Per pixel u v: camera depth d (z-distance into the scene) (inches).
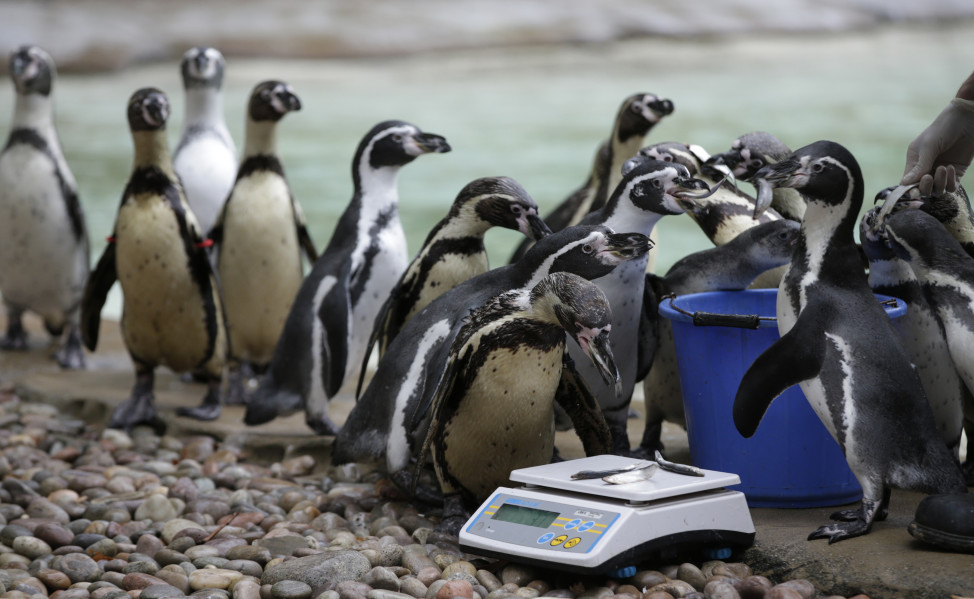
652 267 217.5
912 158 147.2
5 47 1053.8
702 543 128.8
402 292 181.6
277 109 219.8
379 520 157.6
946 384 149.4
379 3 1296.8
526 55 1167.6
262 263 225.0
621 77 1019.3
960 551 122.6
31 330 305.3
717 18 1284.4
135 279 207.0
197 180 249.8
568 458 181.2
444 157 650.2
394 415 158.6
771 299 166.1
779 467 147.7
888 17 1295.5
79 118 802.2
